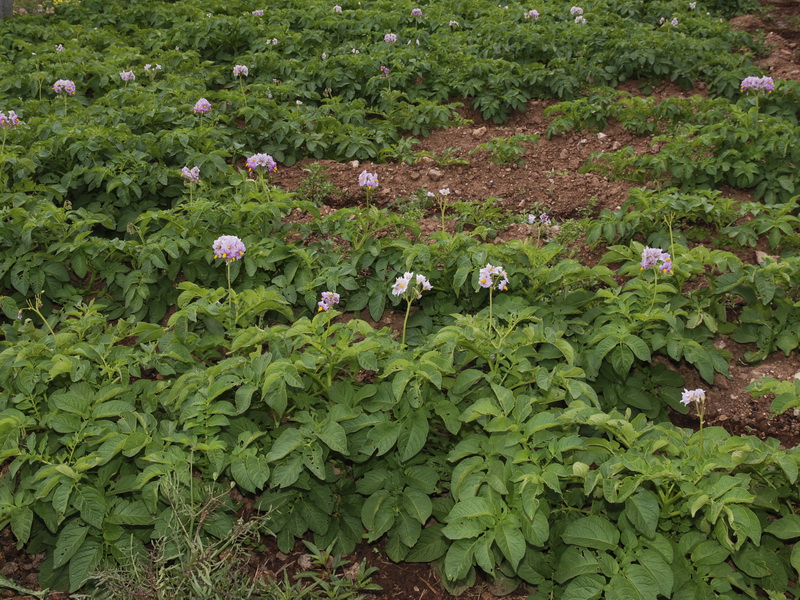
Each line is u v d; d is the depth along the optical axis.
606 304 4.40
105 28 11.29
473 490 3.08
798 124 7.80
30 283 4.74
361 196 6.48
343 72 8.86
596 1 12.01
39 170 6.04
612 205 6.21
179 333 3.84
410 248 4.57
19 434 3.29
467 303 4.64
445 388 3.72
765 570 2.94
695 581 2.92
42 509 3.13
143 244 4.98
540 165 7.22
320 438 3.22
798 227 5.73
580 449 3.21
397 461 3.48
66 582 3.15
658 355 4.57
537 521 2.93
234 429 3.38
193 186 5.54
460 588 3.21
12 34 10.73
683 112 7.81
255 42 9.95
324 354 3.56
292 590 2.96
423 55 9.29
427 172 6.92
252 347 3.89
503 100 8.55
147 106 7.17
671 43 9.48
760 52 10.57
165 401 3.41
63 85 7.45
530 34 9.67
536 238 5.68
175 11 11.71
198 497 3.10
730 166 6.48
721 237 5.55
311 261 4.79
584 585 2.82
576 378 3.83
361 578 3.16
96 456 3.07
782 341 4.52
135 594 2.67
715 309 4.68
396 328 4.68
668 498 3.04
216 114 7.33
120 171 5.88
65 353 3.61
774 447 3.12
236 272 4.77
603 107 8.24
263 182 5.68
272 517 3.31
